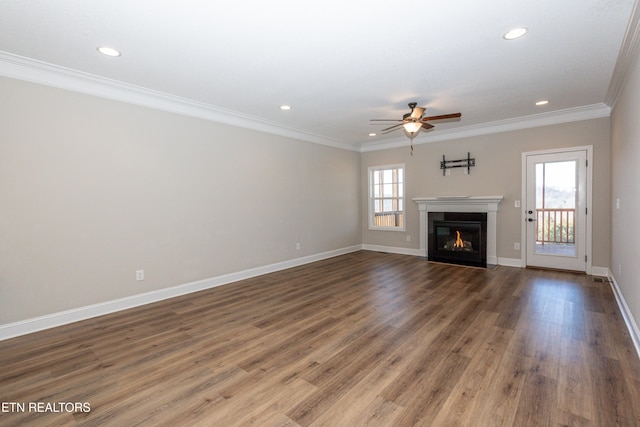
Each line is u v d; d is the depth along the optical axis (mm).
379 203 7383
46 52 2760
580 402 1869
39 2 2049
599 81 3541
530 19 2312
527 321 3090
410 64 3064
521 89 3787
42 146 3066
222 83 3521
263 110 4578
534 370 2227
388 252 7145
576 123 4809
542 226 5203
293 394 2010
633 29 2408
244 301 3871
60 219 3180
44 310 3090
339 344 2691
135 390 2076
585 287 4156
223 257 4660
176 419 1794
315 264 5988
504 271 5109
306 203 6086
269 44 2648
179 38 2537
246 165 4984
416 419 1763
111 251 3537
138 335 2924
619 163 3686
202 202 4398
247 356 2510
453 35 2527
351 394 2002
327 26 2379
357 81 3492
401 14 2229
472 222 5801
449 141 6121
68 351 2621
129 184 3674
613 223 4203
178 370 2314
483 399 1925
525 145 5293
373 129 5797
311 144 6195
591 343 2609
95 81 3348
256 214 5145
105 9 2135
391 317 3275
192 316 3398
